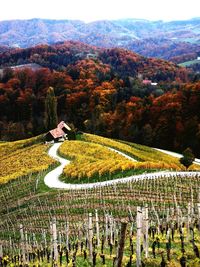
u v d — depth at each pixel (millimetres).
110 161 73812
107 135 150625
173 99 142750
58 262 21859
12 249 35094
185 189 46125
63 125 127562
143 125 145875
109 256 21531
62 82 199500
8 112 185750
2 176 82438
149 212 33719
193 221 23312
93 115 161000
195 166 83938
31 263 24828
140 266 17812
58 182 68438
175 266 17484
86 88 187500
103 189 52750
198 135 121000
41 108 183125
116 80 194875
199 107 134000
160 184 50219
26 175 77000
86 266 20312
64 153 96250
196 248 18078
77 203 47406
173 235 22031
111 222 25641
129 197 45500
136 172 64875
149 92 178750
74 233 34531
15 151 114750
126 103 161875
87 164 74188
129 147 116250
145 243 19281
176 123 132875
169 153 123000
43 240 33812
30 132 154375
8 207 56344
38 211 48250
